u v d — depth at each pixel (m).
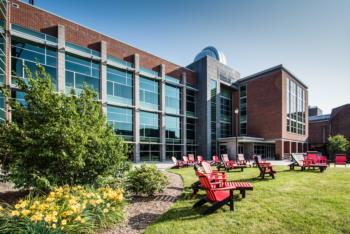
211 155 32.16
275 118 32.19
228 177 11.70
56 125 5.28
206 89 32.41
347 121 37.03
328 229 4.20
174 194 7.37
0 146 5.49
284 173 13.20
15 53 16.98
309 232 4.10
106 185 6.59
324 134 42.19
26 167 5.46
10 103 5.71
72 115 5.69
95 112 6.47
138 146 24.92
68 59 20.14
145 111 26.39
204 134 31.95
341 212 5.12
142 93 26.39
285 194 7.05
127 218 4.98
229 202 5.56
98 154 6.09
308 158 17.47
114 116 23.34
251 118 35.62
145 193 7.04
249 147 32.84
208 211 5.20
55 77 18.98
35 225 3.47
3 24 16.11
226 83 35.88
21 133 5.25
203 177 5.44
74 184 5.96
